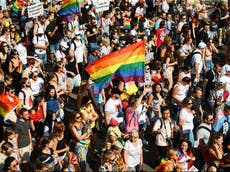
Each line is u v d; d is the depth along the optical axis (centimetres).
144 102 1689
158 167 1348
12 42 2266
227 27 2970
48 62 2423
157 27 2759
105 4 2395
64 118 1870
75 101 2066
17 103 1532
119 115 1596
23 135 1434
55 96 1628
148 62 2167
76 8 2369
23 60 2039
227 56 2464
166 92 2105
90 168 1628
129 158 1423
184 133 1590
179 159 1417
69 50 1980
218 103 1791
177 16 3053
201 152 1550
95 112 1623
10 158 1238
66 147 1409
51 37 2355
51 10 2748
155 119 1720
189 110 1598
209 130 1569
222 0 3231
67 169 1316
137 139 1427
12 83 1786
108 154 1327
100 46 2344
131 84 1781
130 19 2969
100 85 1608
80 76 2119
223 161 1430
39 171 1270
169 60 2156
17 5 2791
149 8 3188
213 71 2034
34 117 1550
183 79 1800
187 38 2306
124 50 1598
